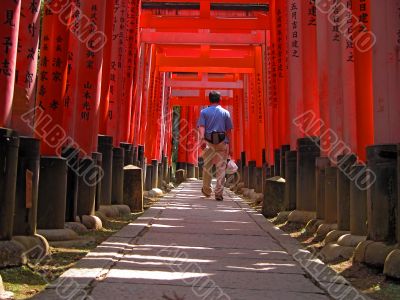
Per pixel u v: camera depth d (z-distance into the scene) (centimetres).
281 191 923
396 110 444
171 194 1508
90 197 692
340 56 648
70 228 617
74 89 665
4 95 418
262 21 1429
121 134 1075
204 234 646
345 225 573
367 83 544
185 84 2348
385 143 445
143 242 565
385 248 431
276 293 363
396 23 449
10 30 420
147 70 1614
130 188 965
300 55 876
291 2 874
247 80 1988
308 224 698
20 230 475
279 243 589
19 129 480
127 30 1078
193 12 1508
